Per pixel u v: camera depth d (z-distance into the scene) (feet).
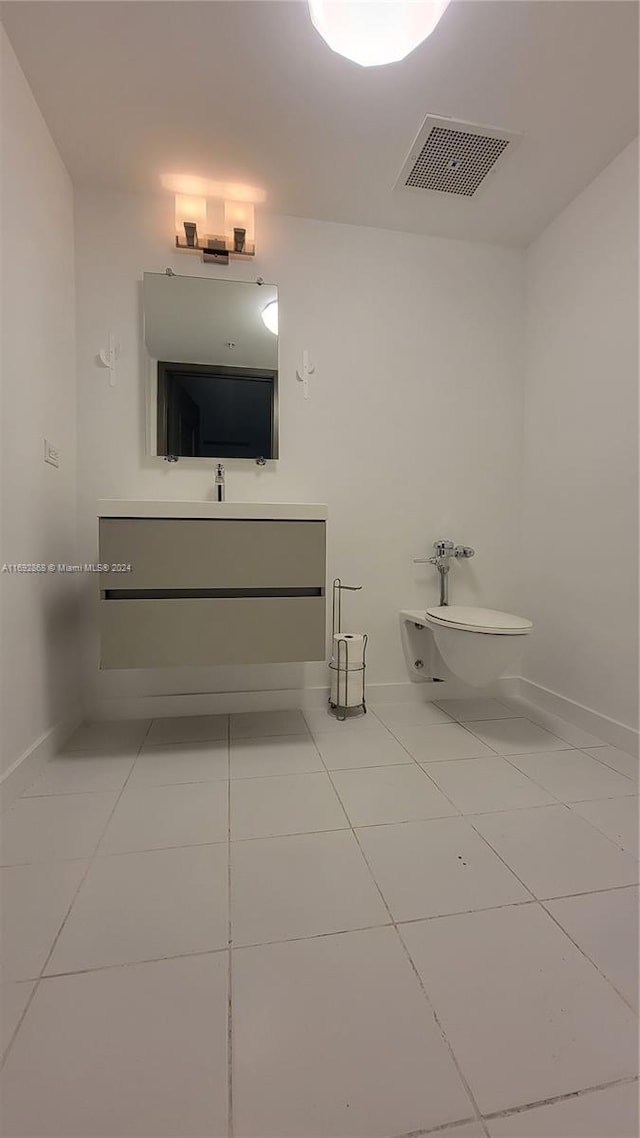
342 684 6.16
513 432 7.11
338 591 6.64
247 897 2.93
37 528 4.70
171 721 6.02
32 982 2.34
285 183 5.76
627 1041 2.08
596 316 5.73
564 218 6.24
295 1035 2.09
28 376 4.50
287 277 6.37
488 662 5.19
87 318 5.88
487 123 4.91
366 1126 1.77
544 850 3.41
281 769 4.68
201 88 4.50
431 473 6.86
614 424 5.47
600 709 5.63
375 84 4.47
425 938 2.62
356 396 6.61
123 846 3.43
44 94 4.57
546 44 4.12
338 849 3.40
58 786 4.33
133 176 5.67
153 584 4.73
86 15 3.89
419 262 6.74
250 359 6.29
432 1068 1.97
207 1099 1.85
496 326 7.00
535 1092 1.89
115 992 2.29
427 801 4.07
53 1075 1.93
